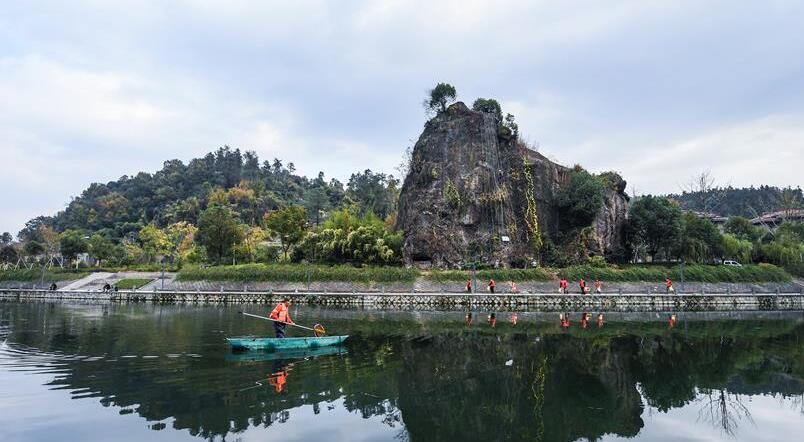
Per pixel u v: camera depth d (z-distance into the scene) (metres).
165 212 138.12
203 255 71.69
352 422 12.12
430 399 14.27
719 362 19.94
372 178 129.62
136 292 49.34
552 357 20.55
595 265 52.66
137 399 13.61
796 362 20.08
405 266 52.72
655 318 36.16
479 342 24.23
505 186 55.62
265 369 17.56
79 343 22.58
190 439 10.71
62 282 63.94
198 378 16.08
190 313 37.06
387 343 23.73
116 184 184.75
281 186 164.25
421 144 58.19
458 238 52.41
